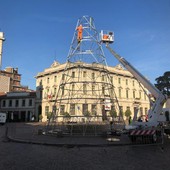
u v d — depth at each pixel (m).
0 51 54.38
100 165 9.64
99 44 22.98
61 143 15.52
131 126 18.09
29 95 71.44
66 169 8.98
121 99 69.88
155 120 17.81
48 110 64.94
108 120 27.08
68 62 23.62
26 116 70.38
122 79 72.00
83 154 12.23
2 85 87.38
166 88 73.62
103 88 27.58
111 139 17.55
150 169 8.92
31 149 13.87
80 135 19.89
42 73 69.56
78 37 22.61
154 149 14.02
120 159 10.92
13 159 10.80
